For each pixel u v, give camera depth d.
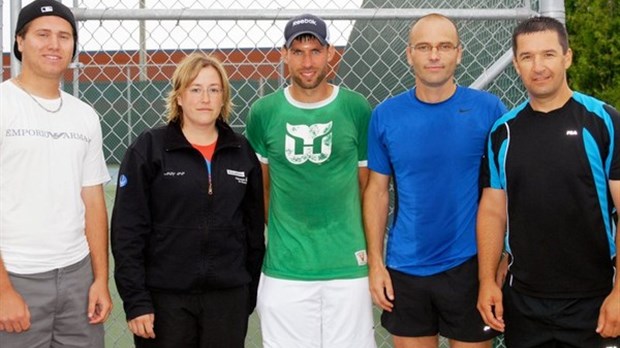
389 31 6.27
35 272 2.60
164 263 2.82
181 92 2.83
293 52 2.98
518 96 3.70
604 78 10.21
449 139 2.96
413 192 3.01
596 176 2.63
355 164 3.13
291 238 3.10
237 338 2.91
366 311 3.14
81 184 2.77
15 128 2.55
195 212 2.80
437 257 3.01
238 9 3.19
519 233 2.75
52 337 2.71
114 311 5.14
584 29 10.20
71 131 2.69
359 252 3.12
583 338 2.72
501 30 3.93
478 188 3.01
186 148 2.82
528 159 2.70
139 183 2.80
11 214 2.57
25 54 2.63
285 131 3.05
